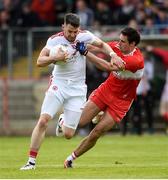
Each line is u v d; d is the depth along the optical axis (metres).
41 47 73.19
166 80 70.31
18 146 56.06
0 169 35.25
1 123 74.06
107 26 74.12
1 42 73.75
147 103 69.56
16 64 73.81
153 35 72.94
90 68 69.38
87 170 34.31
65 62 34.34
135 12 74.88
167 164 38.62
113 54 34.34
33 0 76.50
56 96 34.56
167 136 67.50
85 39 34.59
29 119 73.56
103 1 76.06
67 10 76.75
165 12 75.06
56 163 39.84
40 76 73.56
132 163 39.50
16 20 75.06
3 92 74.12
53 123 71.62
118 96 35.25
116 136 68.56
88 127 70.69
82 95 35.12
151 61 70.62
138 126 69.31
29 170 34.09
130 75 34.91
